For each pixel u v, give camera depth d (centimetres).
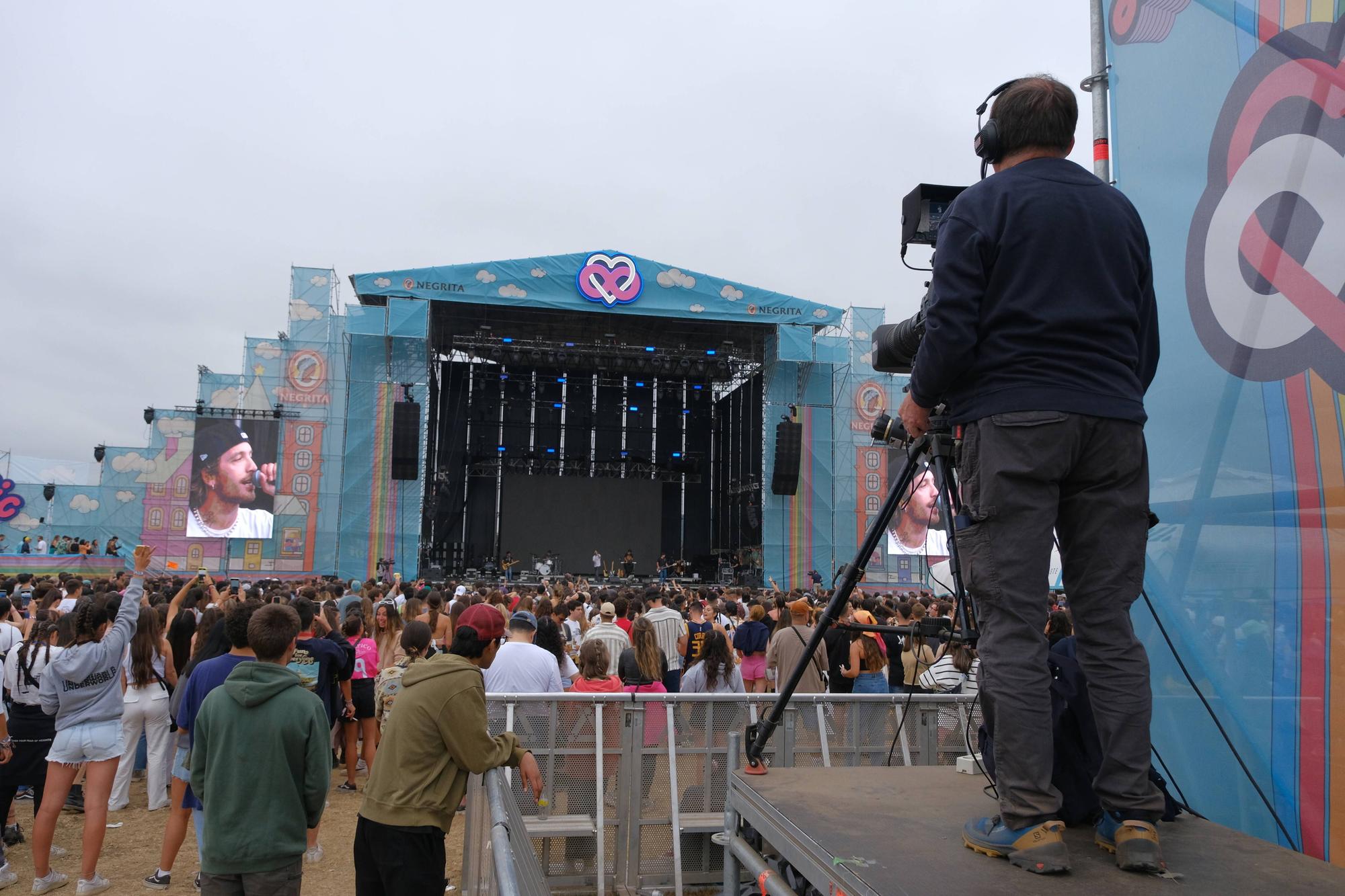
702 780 546
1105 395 178
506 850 164
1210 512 262
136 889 571
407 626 719
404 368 3053
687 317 3108
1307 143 233
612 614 866
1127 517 185
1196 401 269
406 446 2875
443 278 2980
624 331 3441
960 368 185
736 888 260
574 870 530
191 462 2911
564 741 543
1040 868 163
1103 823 184
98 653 563
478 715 354
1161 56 290
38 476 3591
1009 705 174
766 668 905
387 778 354
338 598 1259
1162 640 277
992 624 184
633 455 3797
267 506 2878
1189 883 159
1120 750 176
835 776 252
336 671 787
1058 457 177
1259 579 243
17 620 902
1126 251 189
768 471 3222
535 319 3322
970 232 187
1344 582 220
